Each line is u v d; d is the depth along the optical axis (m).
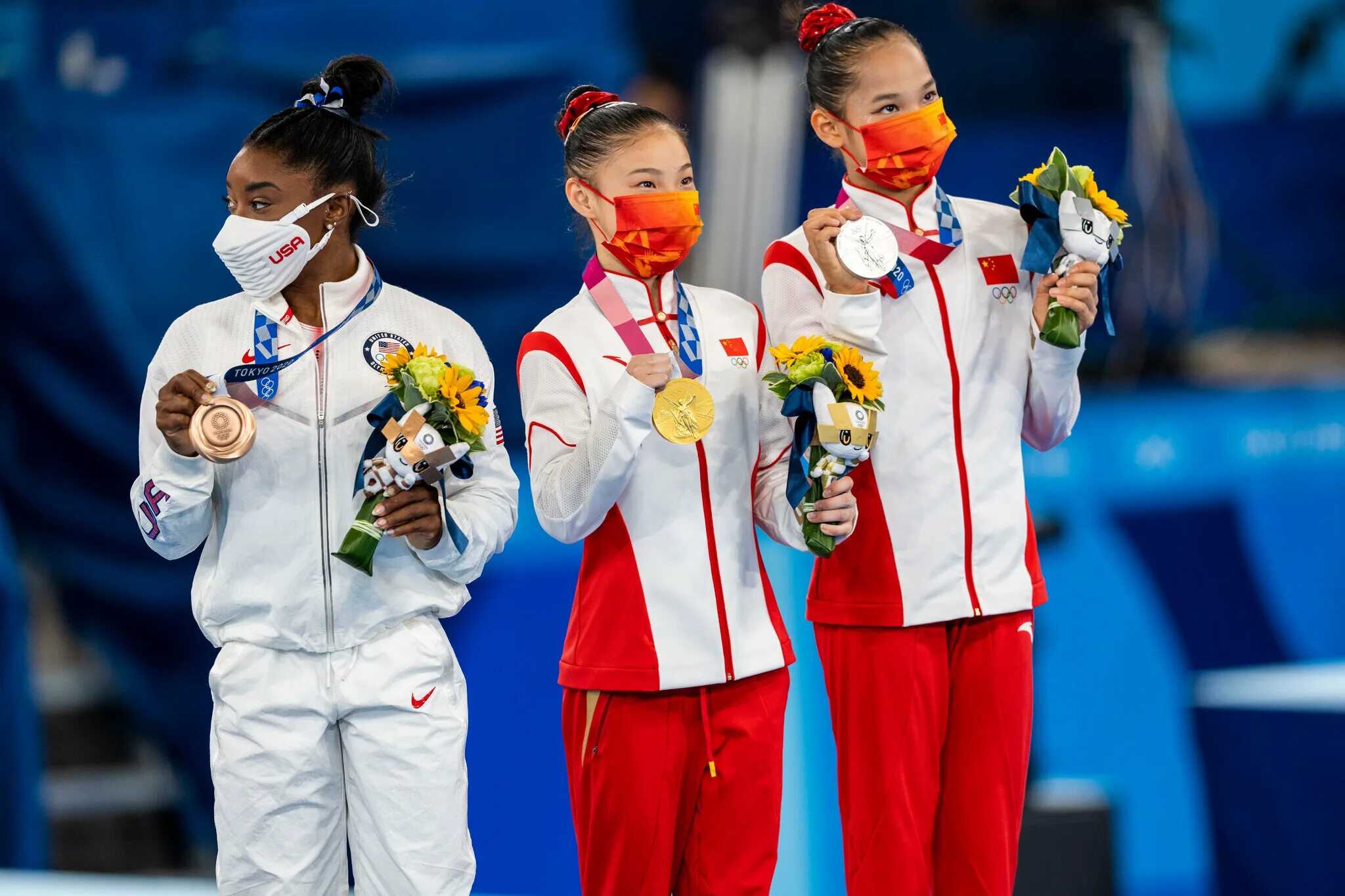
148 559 18.89
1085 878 13.72
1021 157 19.52
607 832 9.12
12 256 18.83
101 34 18.97
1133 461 19.31
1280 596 19.33
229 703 8.55
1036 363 9.66
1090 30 19.56
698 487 9.02
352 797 8.77
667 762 8.99
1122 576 19.00
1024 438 10.45
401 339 8.98
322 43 19.22
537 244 19.27
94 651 18.78
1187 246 19.89
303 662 8.59
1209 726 18.59
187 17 19.05
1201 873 18.34
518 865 17.66
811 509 8.73
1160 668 18.86
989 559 9.55
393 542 8.71
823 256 9.14
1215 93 19.95
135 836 18.59
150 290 18.95
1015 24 19.39
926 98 9.38
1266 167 20.11
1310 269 20.17
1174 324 19.86
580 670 9.12
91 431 18.86
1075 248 9.34
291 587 8.52
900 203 9.69
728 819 9.05
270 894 8.51
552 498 8.83
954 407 9.55
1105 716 18.66
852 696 9.70
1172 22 19.77
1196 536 19.27
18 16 18.84
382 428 8.34
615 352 9.12
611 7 19.28
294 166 8.53
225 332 8.78
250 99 19.14
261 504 8.55
